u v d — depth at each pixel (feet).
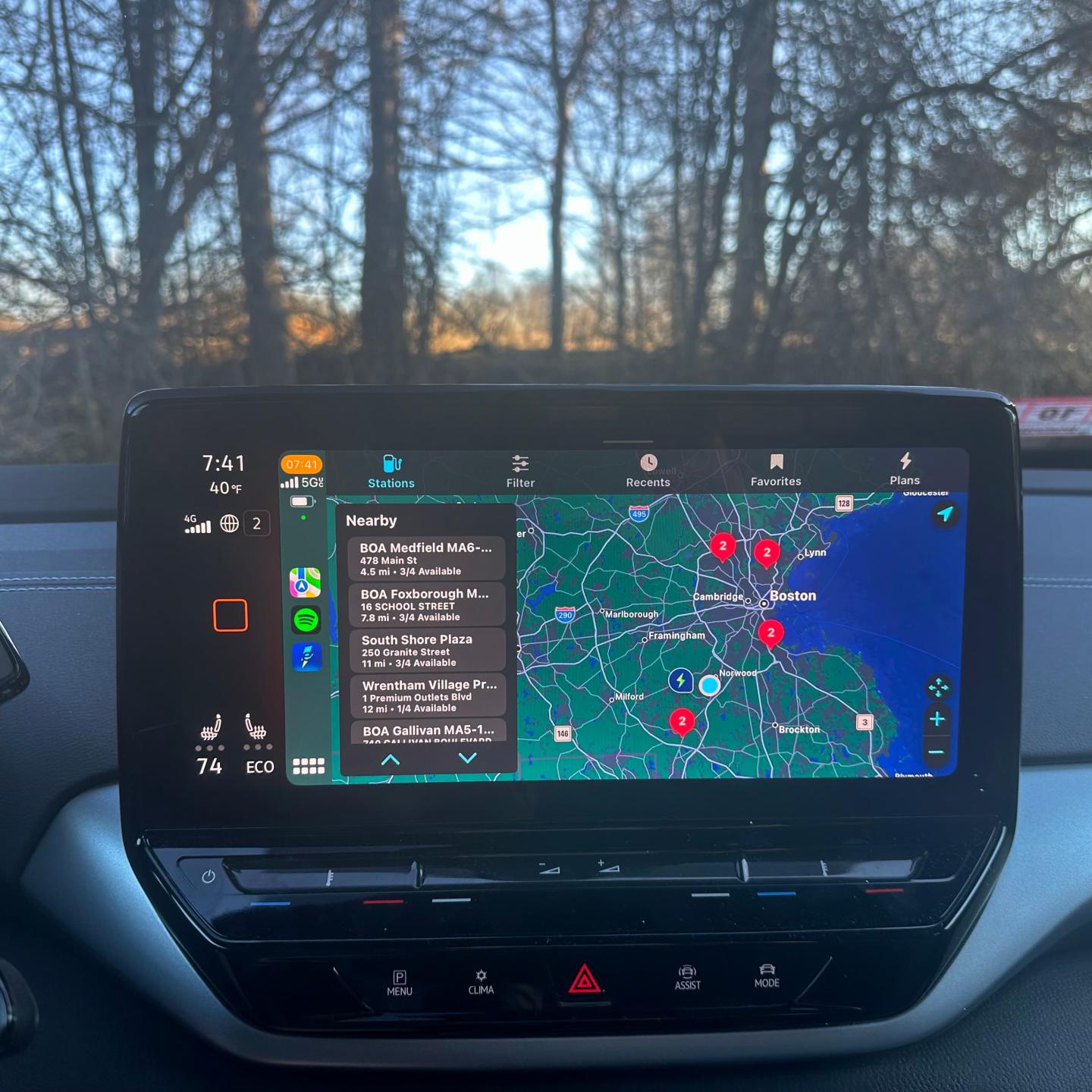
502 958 2.67
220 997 2.69
